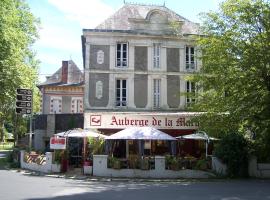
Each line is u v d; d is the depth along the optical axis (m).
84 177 19.75
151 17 30.80
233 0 21.55
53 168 21.80
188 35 30.50
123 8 32.09
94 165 20.62
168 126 27.50
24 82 29.28
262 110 21.14
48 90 47.81
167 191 14.45
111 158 20.56
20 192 13.17
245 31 21.05
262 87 21.17
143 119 27.58
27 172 21.81
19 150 25.97
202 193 13.87
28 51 33.53
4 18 27.62
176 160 20.44
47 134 32.88
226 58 21.48
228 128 21.91
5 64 27.94
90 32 29.77
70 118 32.53
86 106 29.41
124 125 27.58
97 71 29.73
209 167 20.70
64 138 22.20
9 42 27.83
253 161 21.11
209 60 21.94
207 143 23.44
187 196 12.96
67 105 47.91
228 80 21.44
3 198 11.70
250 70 20.94
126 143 27.28
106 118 27.70
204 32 22.69
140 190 14.71
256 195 13.38
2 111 36.97
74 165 25.11
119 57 30.22
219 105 22.08
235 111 21.56
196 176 20.39
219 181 18.91
